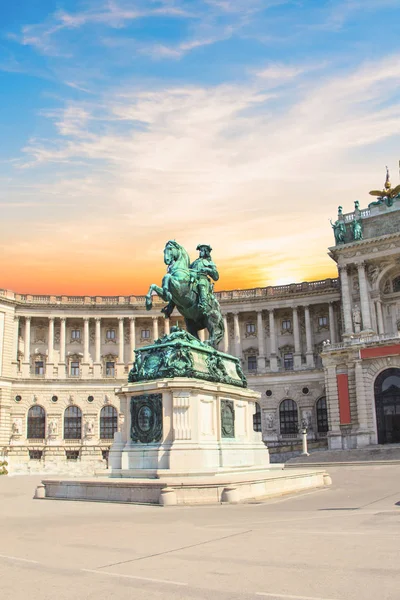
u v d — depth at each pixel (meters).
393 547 12.83
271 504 22.12
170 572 11.09
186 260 29.98
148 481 22.77
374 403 75.50
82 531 16.33
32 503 24.39
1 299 97.31
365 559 11.69
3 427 94.25
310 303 99.25
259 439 30.23
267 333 102.56
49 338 101.12
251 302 102.06
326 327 99.94
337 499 24.30
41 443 96.12
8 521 19.06
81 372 100.44
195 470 24.11
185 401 25.39
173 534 15.38
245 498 22.66
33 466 82.62
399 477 41.69
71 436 97.81
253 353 102.12
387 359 75.31
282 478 26.11
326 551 12.58
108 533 15.87
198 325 30.48
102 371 102.44
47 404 97.81
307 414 94.25
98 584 10.30
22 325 101.38
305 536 14.54
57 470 80.75
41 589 10.04
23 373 98.44
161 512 19.94
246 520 17.66
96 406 98.94
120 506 22.08
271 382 97.56
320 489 29.42
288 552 12.59
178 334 27.66
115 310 103.19
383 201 89.88
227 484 22.33
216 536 14.89
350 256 88.94
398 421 73.69
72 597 9.52
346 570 10.83
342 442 76.31
